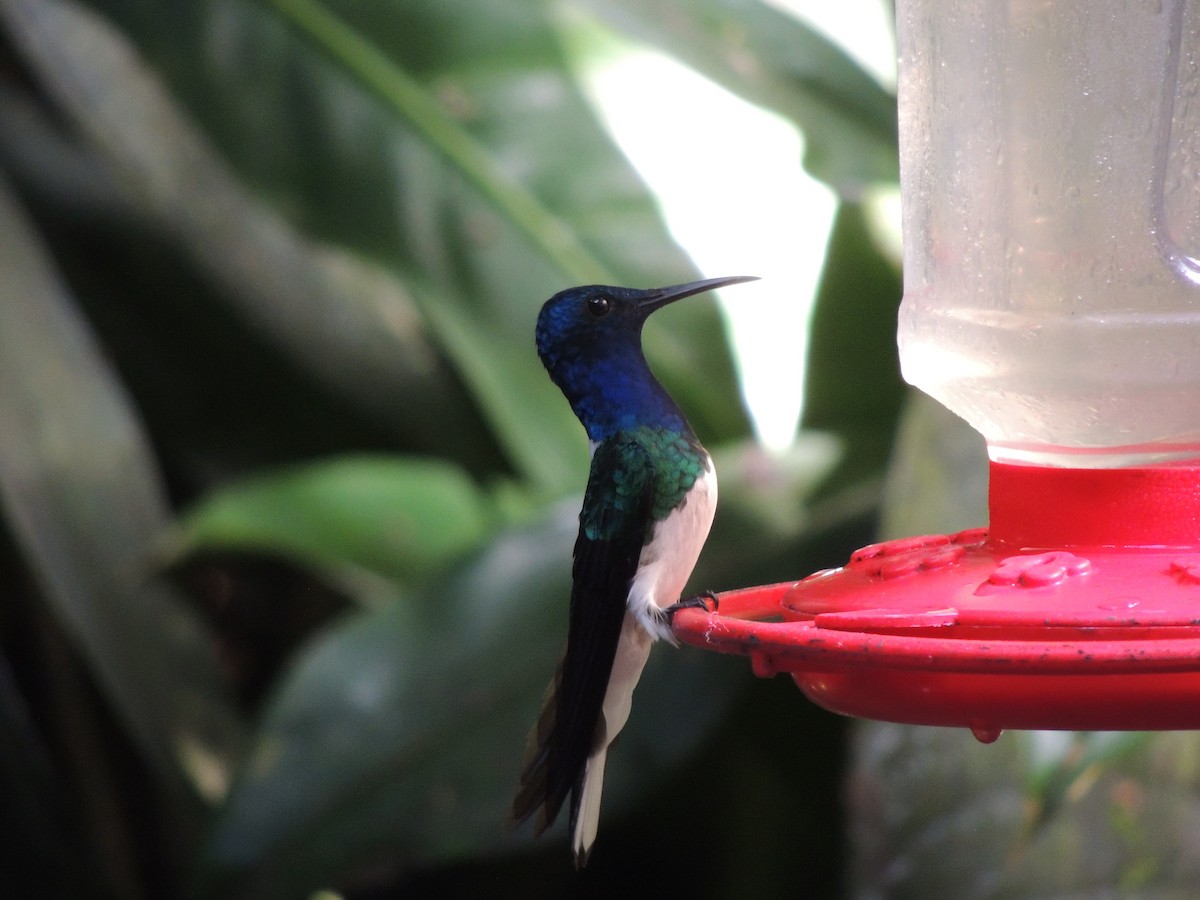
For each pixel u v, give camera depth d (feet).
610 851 30.17
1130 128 14.85
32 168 33.42
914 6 16.10
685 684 24.22
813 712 28.81
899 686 13.89
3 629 29.68
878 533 20.80
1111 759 19.10
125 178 33.01
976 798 20.35
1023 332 15.17
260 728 23.49
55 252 33.24
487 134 28.32
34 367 26.91
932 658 12.17
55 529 25.94
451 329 27.76
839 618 13.15
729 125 34.19
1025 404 15.44
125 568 26.63
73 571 25.81
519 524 25.23
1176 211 14.79
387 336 33.99
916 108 16.08
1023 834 19.01
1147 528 14.69
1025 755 19.27
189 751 26.61
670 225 28.30
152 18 28.02
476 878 29.94
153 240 33.35
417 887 29.73
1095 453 15.47
